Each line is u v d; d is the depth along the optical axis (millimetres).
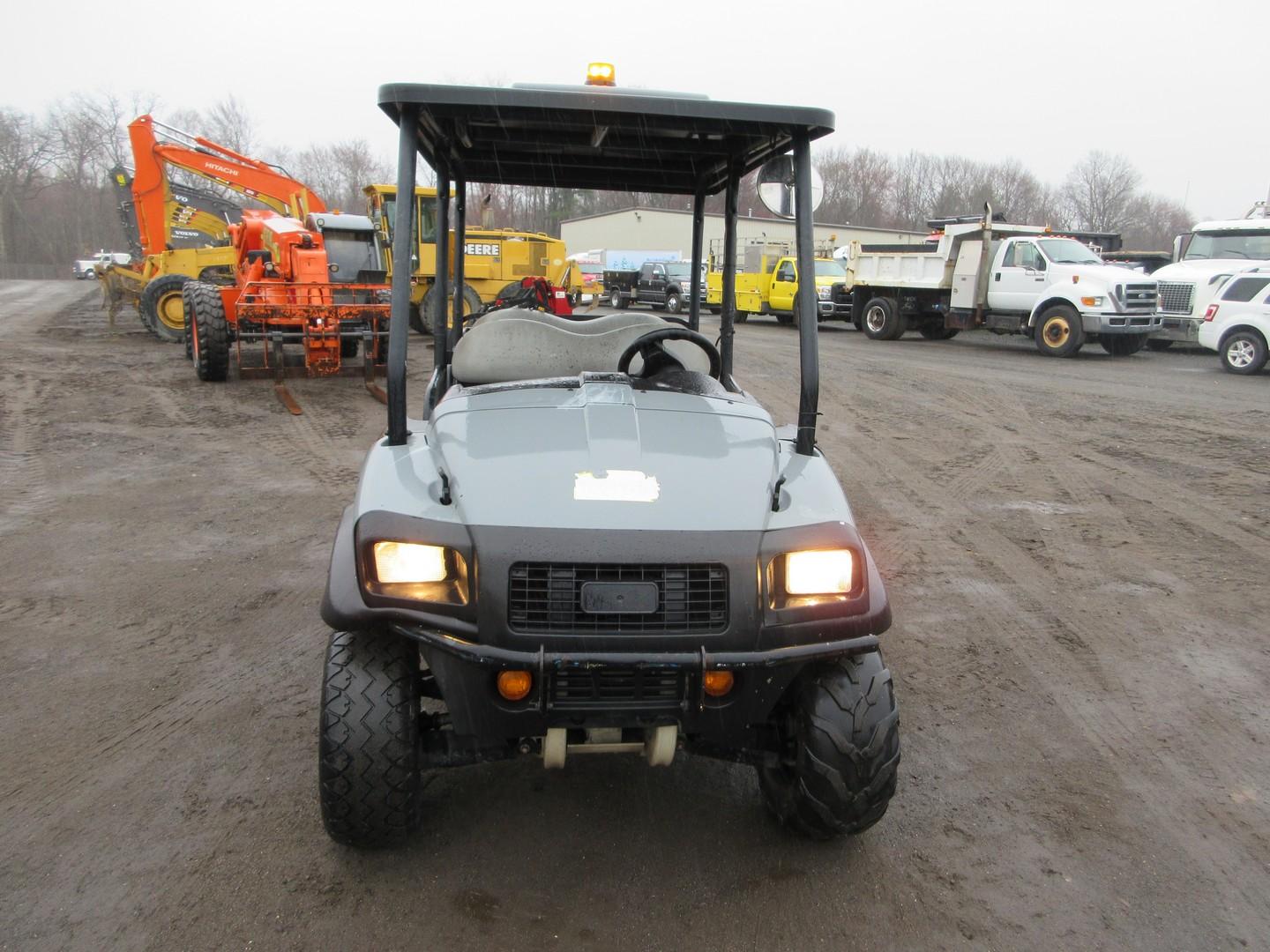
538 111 3135
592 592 2428
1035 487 7566
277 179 17250
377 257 14727
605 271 30859
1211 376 14516
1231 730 3725
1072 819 3102
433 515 2549
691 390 3391
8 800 3072
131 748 3414
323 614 2559
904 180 73438
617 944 2473
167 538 5840
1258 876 2816
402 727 2594
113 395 10922
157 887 2660
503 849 2865
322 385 11922
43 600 4805
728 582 2461
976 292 18469
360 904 2604
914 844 2947
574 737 2611
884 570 5570
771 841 2938
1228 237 18531
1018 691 4035
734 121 3115
